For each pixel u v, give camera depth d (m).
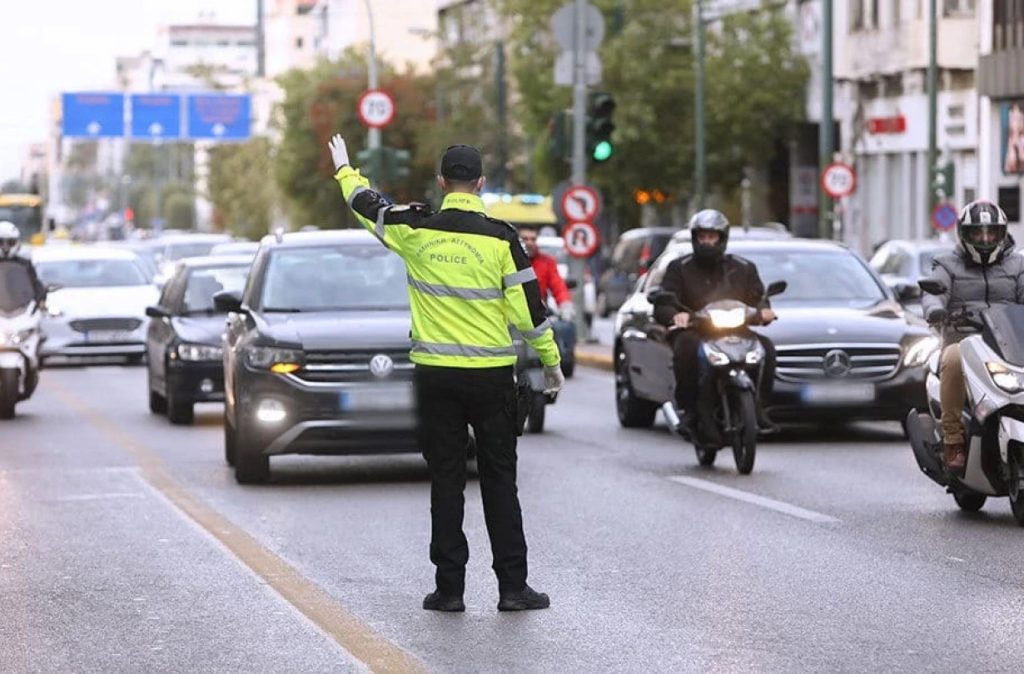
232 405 34.22
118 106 177.25
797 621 19.61
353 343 32.16
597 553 24.25
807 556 23.84
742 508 28.52
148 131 177.62
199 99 177.88
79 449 39.62
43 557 24.59
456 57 154.62
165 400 49.41
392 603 20.91
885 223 115.38
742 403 32.81
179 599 21.39
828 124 88.50
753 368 33.16
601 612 20.22
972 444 26.58
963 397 26.86
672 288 34.19
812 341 37.84
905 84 111.50
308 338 32.25
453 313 20.03
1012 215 100.88
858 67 115.25
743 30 124.12
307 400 31.94
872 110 115.81
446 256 20.02
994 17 100.50
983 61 99.44
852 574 22.47
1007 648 18.16
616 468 34.41
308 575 22.86
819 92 120.81
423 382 20.16
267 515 28.50
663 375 40.00
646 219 141.88
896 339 38.03
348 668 17.61
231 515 28.55
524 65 128.00
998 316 26.47
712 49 124.00
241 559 24.19
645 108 122.88
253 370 32.28
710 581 22.08
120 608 20.89
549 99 126.88
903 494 30.08
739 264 34.22
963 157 106.50
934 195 92.69
